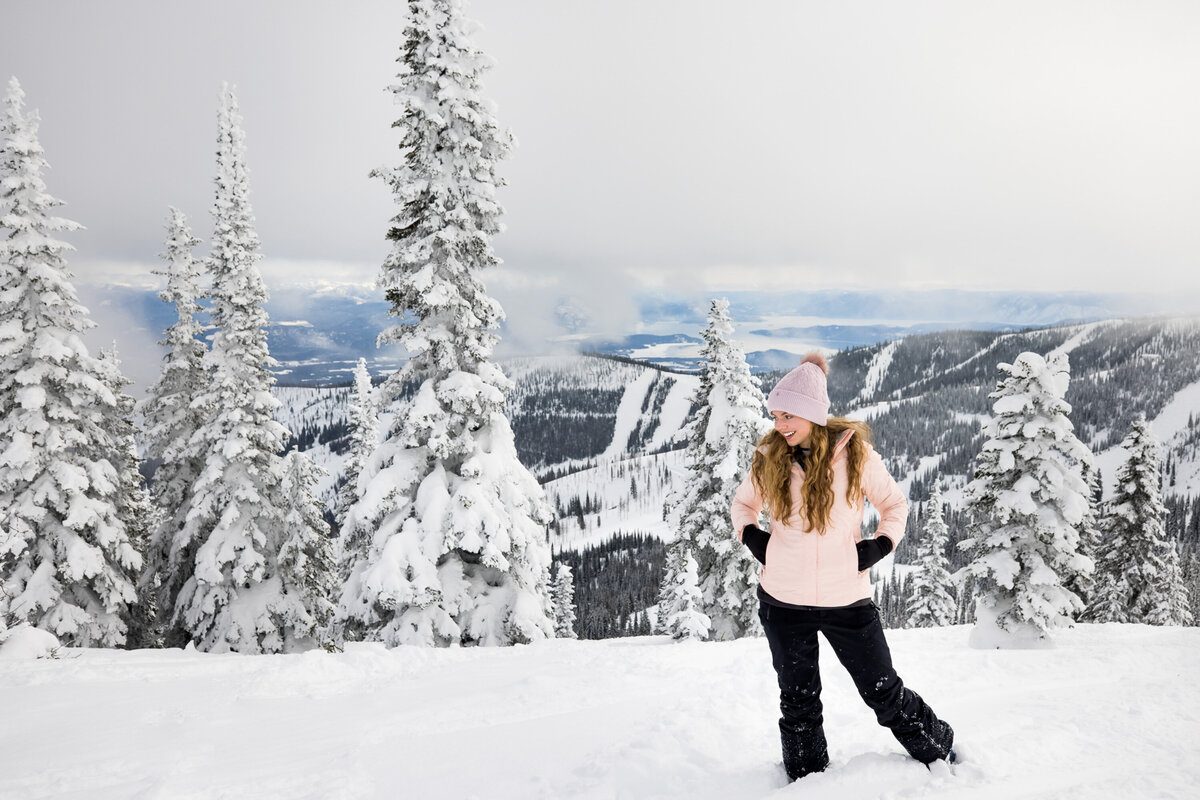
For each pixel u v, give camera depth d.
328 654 7.06
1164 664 6.04
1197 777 2.70
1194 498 165.00
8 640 11.90
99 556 16.86
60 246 16.97
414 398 14.64
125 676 6.97
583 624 103.38
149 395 21.31
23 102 16.94
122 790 3.49
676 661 6.19
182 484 20.80
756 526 3.15
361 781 3.43
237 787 3.44
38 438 16.52
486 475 14.66
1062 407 14.98
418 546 13.99
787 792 2.76
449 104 14.17
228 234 19.19
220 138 19.09
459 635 13.91
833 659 5.90
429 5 14.16
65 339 17.11
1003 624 14.52
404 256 14.19
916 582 37.34
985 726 3.68
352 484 27.66
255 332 19.66
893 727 2.93
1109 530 28.80
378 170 14.52
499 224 14.98
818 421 2.87
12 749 4.29
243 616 18.59
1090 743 3.32
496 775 3.37
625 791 3.02
